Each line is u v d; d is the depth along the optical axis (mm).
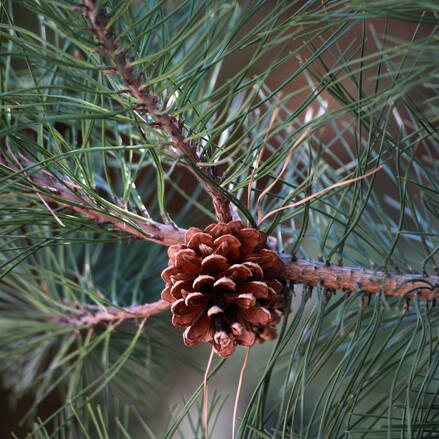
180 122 868
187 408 894
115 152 931
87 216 921
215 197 901
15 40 838
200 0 875
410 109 883
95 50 828
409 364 1051
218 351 890
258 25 851
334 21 833
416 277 907
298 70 856
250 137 1015
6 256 1049
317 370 900
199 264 888
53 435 967
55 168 923
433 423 879
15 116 912
